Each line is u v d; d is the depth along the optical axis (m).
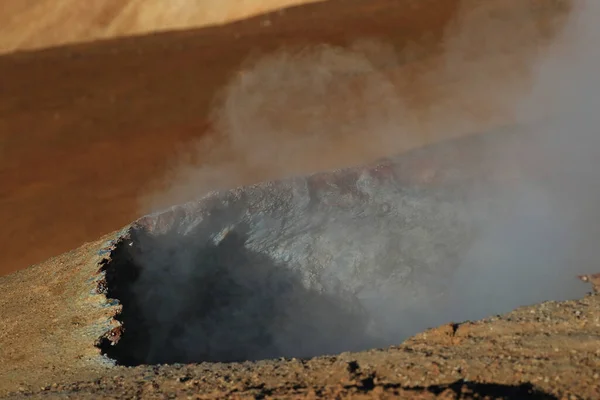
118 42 110.00
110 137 74.44
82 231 54.75
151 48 105.50
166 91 87.00
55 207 59.62
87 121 79.12
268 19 115.25
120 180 63.69
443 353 19.41
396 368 19.08
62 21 112.00
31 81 94.38
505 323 20.28
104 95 87.50
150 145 71.12
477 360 18.62
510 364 18.12
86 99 86.38
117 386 21.89
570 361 17.81
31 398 22.95
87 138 74.62
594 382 16.81
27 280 36.81
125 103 84.25
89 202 59.69
